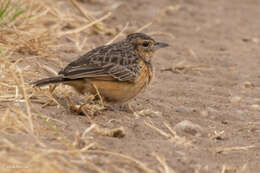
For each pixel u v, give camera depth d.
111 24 19.38
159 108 12.26
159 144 9.69
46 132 9.24
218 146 10.19
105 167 8.24
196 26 20.89
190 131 10.76
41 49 14.18
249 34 20.58
